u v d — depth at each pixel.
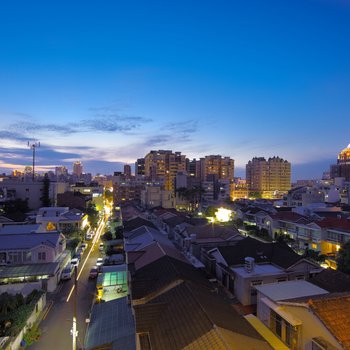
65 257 43.75
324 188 119.31
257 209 83.00
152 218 81.31
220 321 16.62
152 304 19.78
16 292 35.16
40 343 25.58
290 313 18.22
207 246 42.84
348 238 47.38
